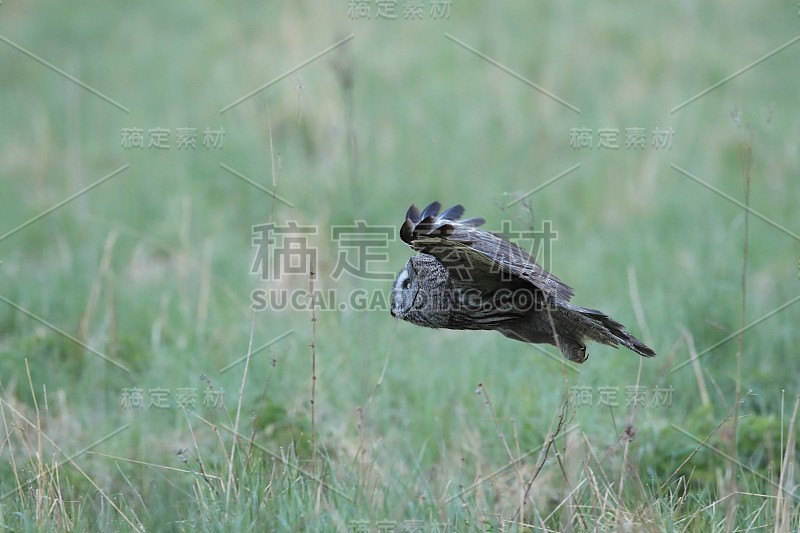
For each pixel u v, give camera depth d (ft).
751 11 79.71
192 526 27.32
